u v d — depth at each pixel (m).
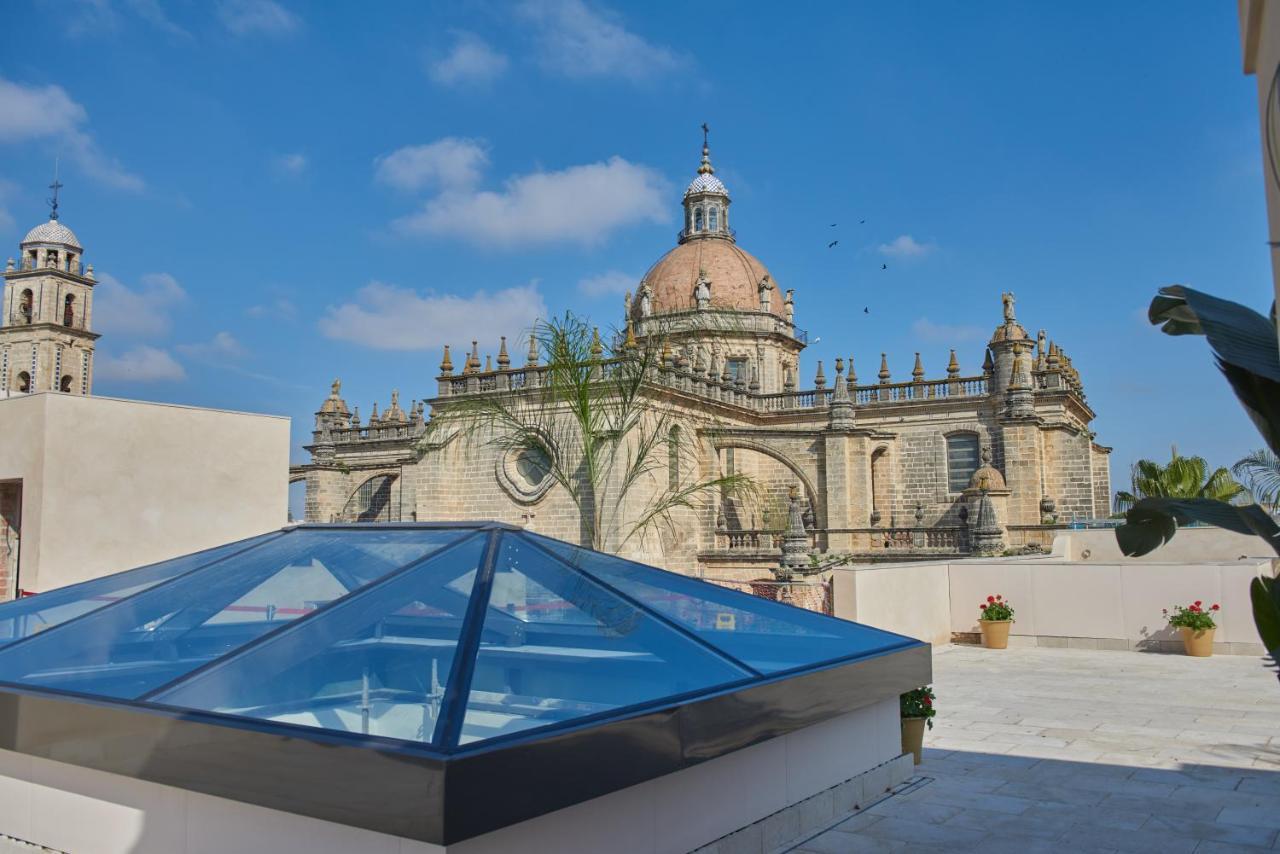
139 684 6.77
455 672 6.06
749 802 8.05
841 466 45.88
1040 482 44.50
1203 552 28.64
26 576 18.64
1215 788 10.55
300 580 8.28
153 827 6.58
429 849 5.23
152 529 20.17
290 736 5.60
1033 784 10.69
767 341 61.31
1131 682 17.66
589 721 6.07
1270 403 5.30
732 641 8.61
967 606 23.52
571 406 19.80
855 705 9.20
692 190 70.50
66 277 98.44
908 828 9.10
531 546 9.05
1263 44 4.75
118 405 19.78
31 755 6.97
